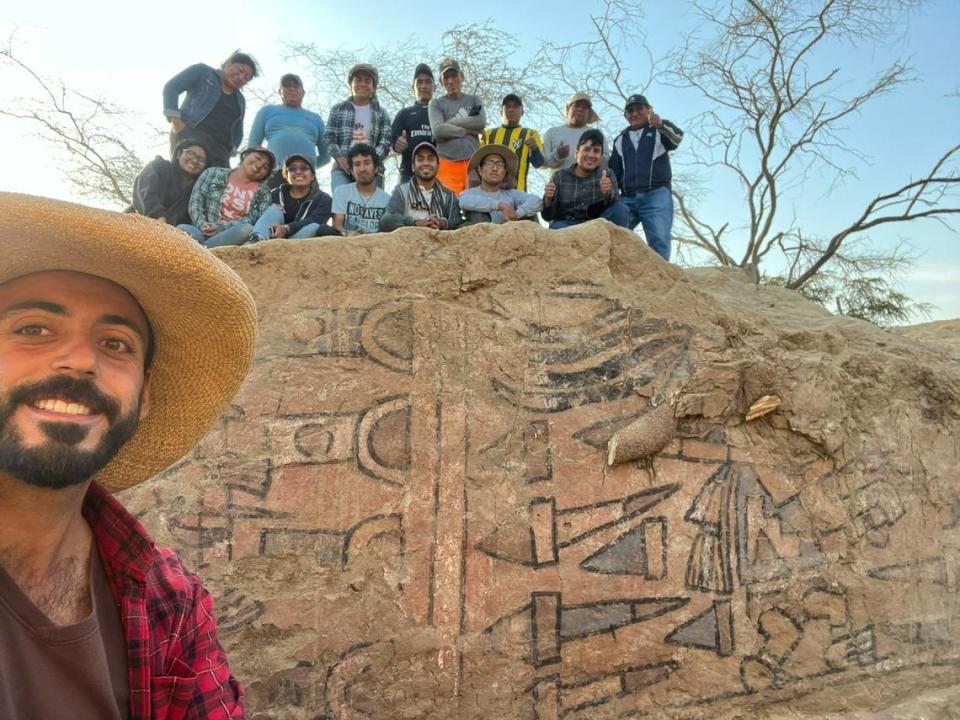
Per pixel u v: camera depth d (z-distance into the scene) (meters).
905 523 4.22
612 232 4.08
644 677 3.63
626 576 3.69
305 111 6.60
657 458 3.84
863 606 4.01
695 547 3.80
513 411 3.73
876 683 3.95
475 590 3.53
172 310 1.60
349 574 3.45
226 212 5.21
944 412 4.48
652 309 4.03
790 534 3.96
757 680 3.77
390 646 3.41
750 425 4.03
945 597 4.23
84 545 1.62
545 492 3.68
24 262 1.42
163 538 3.34
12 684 1.39
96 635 1.50
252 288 3.66
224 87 6.00
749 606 3.83
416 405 3.65
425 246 3.85
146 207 5.24
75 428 1.41
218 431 3.47
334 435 3.55
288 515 3.45
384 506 3.53
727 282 5.09
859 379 4.32
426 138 6.66
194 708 1.67
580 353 3.87
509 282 3.88
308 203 5.27
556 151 6.52
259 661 3.29
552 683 3.52
